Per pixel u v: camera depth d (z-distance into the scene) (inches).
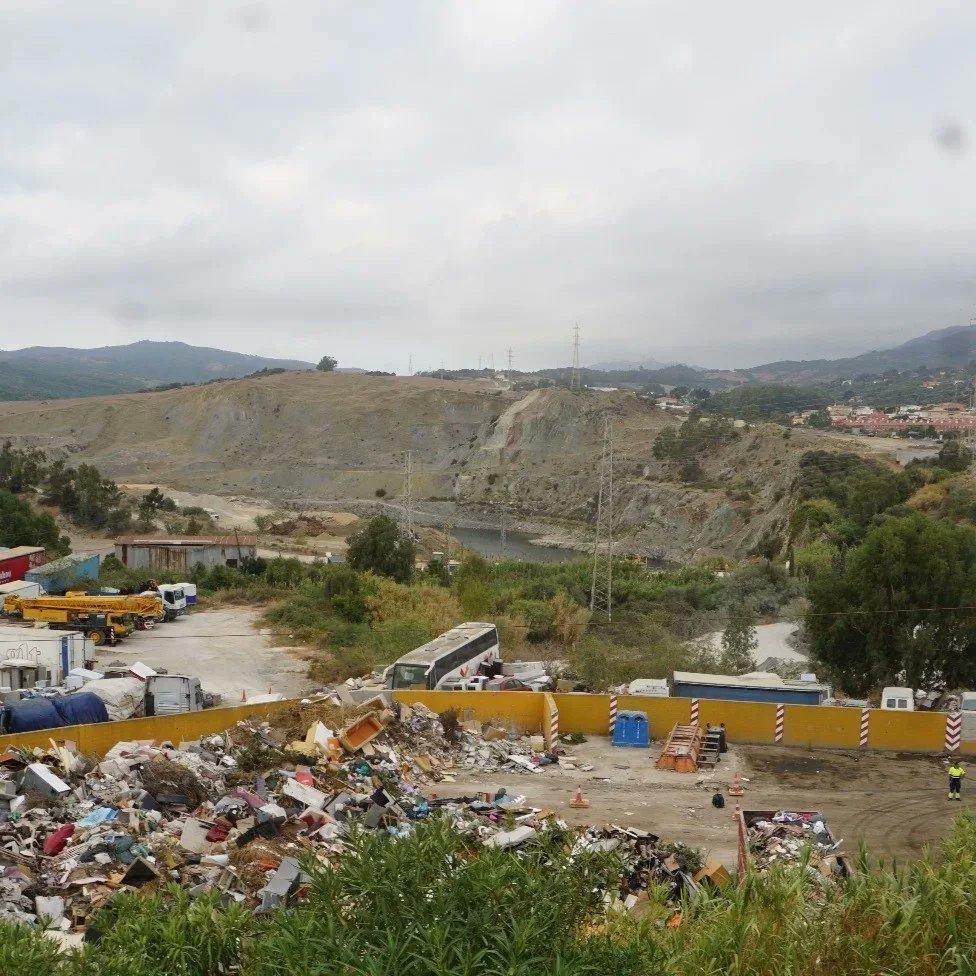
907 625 1653.5
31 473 5349.4
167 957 451.8
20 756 927.7
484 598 2511.1
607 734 1358.3
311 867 422.9
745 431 6929.1
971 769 1207.6
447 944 349.7
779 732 1315.2
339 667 1775.3
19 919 614.5
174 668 1833.2
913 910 390.9
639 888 747.4
